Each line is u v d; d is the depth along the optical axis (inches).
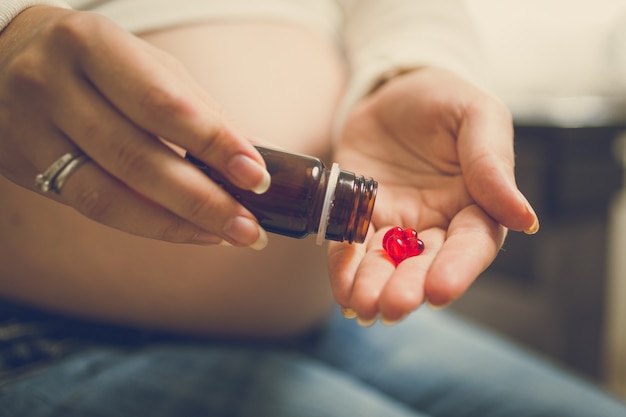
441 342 16.7
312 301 16.0
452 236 10.6
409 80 13.8
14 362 12.8
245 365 13.8
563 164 19.5
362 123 14.0
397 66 15.1
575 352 23.1
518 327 24.0
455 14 17.0
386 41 16.6
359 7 18.4
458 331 17.3
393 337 17.0
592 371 23.7
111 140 9.4
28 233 13.4
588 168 20.1
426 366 15.9
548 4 29.8
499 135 11.5
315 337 17.0
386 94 13.8
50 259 13.6
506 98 28.1
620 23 27.7
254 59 15.3
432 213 12.1
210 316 14.7
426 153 12.6
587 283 22.4
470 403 14.9
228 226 9.9
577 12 29.3
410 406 15.2
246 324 15.2
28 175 10.3
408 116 12.9
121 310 14.2
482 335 17.5
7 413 11.6
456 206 11.8
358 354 16.4
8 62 9.6
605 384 28.4
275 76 15.5
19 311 14.0
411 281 9.7
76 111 9.4
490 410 14.6
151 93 9.2
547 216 20.8
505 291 24.7
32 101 9.5
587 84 28.6
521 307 23.8
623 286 29.5
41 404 11.8
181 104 9.2
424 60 15.1
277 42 15.8
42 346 13.3
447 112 12.2
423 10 16.9
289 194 10.4
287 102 15.4
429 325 17.6
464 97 12.2
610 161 20.9
